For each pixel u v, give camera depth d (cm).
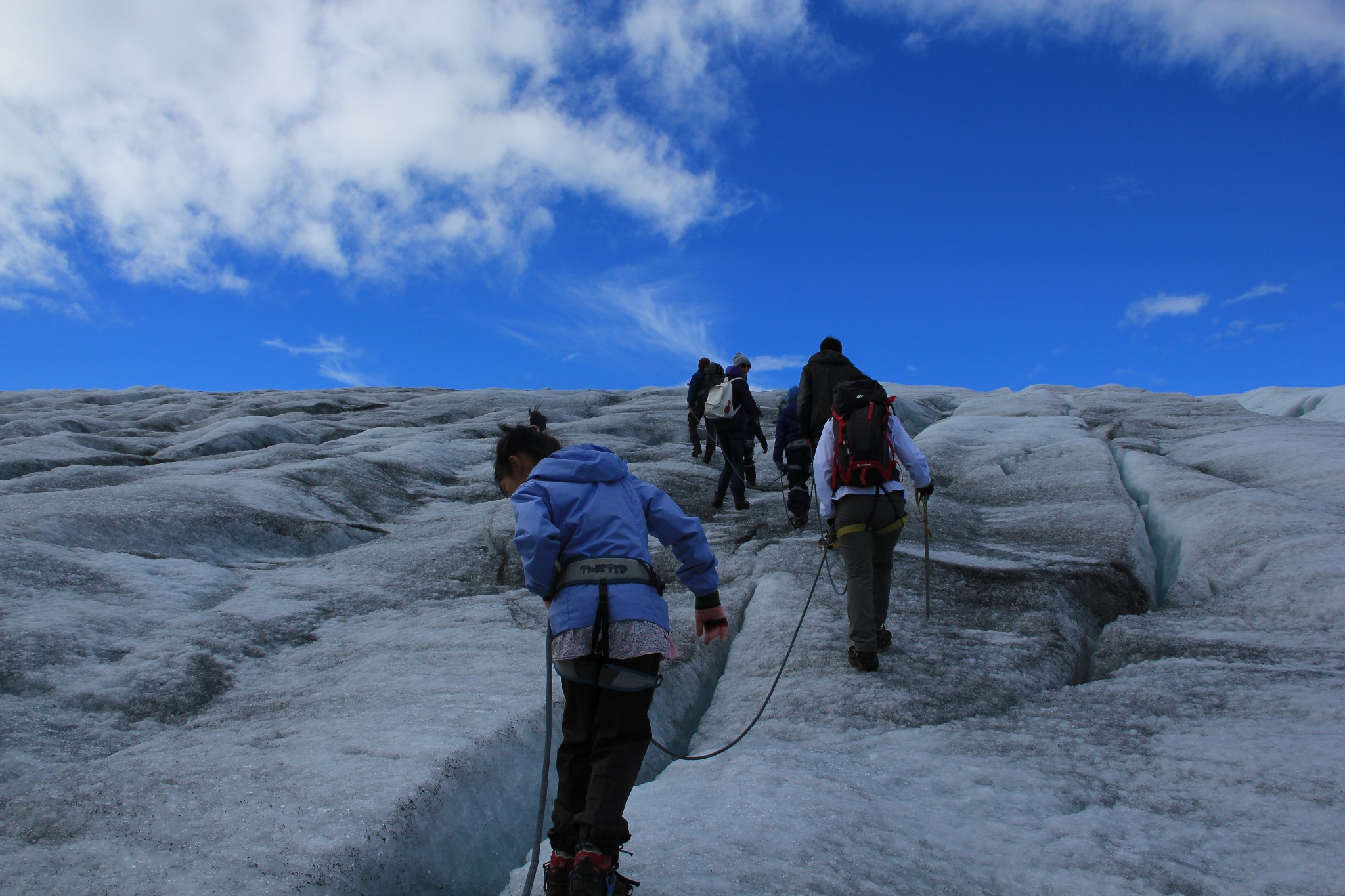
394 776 265
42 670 374
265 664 424
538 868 251
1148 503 752
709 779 306
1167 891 226
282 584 555
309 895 207
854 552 416
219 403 1973
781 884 219
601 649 204
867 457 418
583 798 208
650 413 1527
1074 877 234
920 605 511
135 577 517
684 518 228
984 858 246
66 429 1505
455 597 545
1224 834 254
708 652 451
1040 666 432
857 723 360
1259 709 345
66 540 561
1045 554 621
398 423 1552
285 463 994
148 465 1122
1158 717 351
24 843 230
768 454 1138
